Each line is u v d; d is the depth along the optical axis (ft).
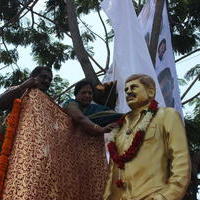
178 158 14.47
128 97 15.57
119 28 26.30
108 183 15.25
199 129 42.70
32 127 16.60
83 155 17.88
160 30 30.48
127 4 26.66
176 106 29.30
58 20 46.09
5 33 46.32
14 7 44.60
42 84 17.81
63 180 16.99
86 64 34.35
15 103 16.74
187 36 43.39
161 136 14.89
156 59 29.71
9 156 16.30
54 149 16.97
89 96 18.49
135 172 14.48
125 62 25.27
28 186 15.89
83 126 17.70
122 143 15.20
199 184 36.78
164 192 14.01
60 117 17.58
